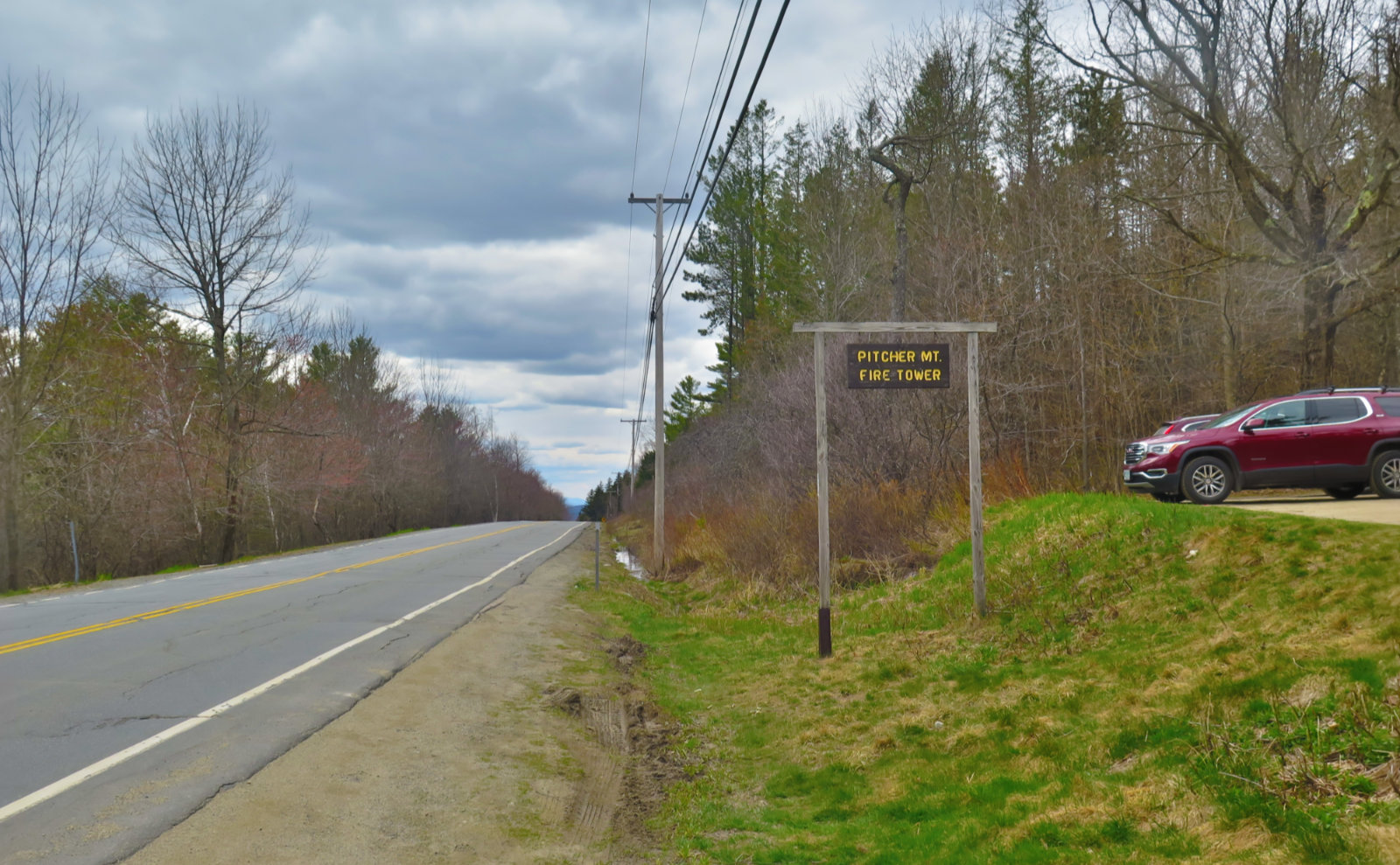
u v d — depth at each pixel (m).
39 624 12.56
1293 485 13.29
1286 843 4.08
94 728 7.30
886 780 7.11
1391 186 18.56
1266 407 13.59
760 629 14.55
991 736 7.45
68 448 31.41
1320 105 20.31
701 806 6.86
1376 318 22.66
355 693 8.73
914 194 32.84
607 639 13.70
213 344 33.59
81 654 10.29
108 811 5.54
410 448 67.38
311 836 5.38
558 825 6.13
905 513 18.31
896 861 5.48
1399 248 18.00
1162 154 24.28
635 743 8.55
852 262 32.22
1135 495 14.19
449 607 14.79
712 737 9.02
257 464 36.59
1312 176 19.59
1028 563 12.39
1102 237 22.88
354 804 5.95
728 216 50.75
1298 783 4.67
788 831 6.39
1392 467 13.07
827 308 33.06
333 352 65.00
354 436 51.53
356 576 19.91
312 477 44.50
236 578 19.53
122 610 14.05
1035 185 24.22
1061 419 21.14
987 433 20.50
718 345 55.38
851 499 19.09
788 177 42.88
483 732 7.89
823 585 11.73
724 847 6.05
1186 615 8.71
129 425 33.41
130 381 33.44
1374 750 4.79
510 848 5.62
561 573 22.00
